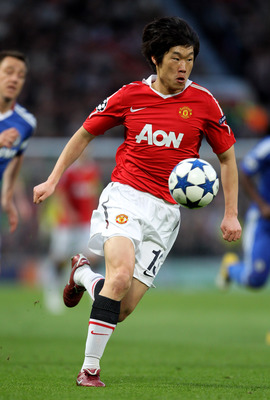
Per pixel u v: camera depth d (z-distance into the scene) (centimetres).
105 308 1462
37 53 8769
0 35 8862
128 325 3612
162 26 1519
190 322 3803
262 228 3288
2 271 6719
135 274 1590
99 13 9231
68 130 8300
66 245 4744
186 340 2908
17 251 6669
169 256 6988
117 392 1374
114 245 1492
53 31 8981
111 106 1603
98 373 1491
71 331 3253
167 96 1589
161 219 1622
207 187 1524
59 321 3825
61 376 1706
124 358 2250
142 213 1586
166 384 1562
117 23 9238
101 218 1591
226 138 1628
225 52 9619
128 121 1609
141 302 5281
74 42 8912
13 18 8988
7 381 1583
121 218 1547
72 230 4759
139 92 1596
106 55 8862
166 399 1277
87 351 1485
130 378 1702
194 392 1405
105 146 7181
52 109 8394
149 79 1620
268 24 9756
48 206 5000
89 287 1590
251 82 9356
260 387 1524
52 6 9156
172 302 5300
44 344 2653
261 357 2302
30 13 9050
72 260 1700
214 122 1611
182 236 6962
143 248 1605
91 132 1614
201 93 1606
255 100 9244
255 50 9575
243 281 3422
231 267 3506
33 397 1298
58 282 4662
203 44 9675
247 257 3356
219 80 9288
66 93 8544
